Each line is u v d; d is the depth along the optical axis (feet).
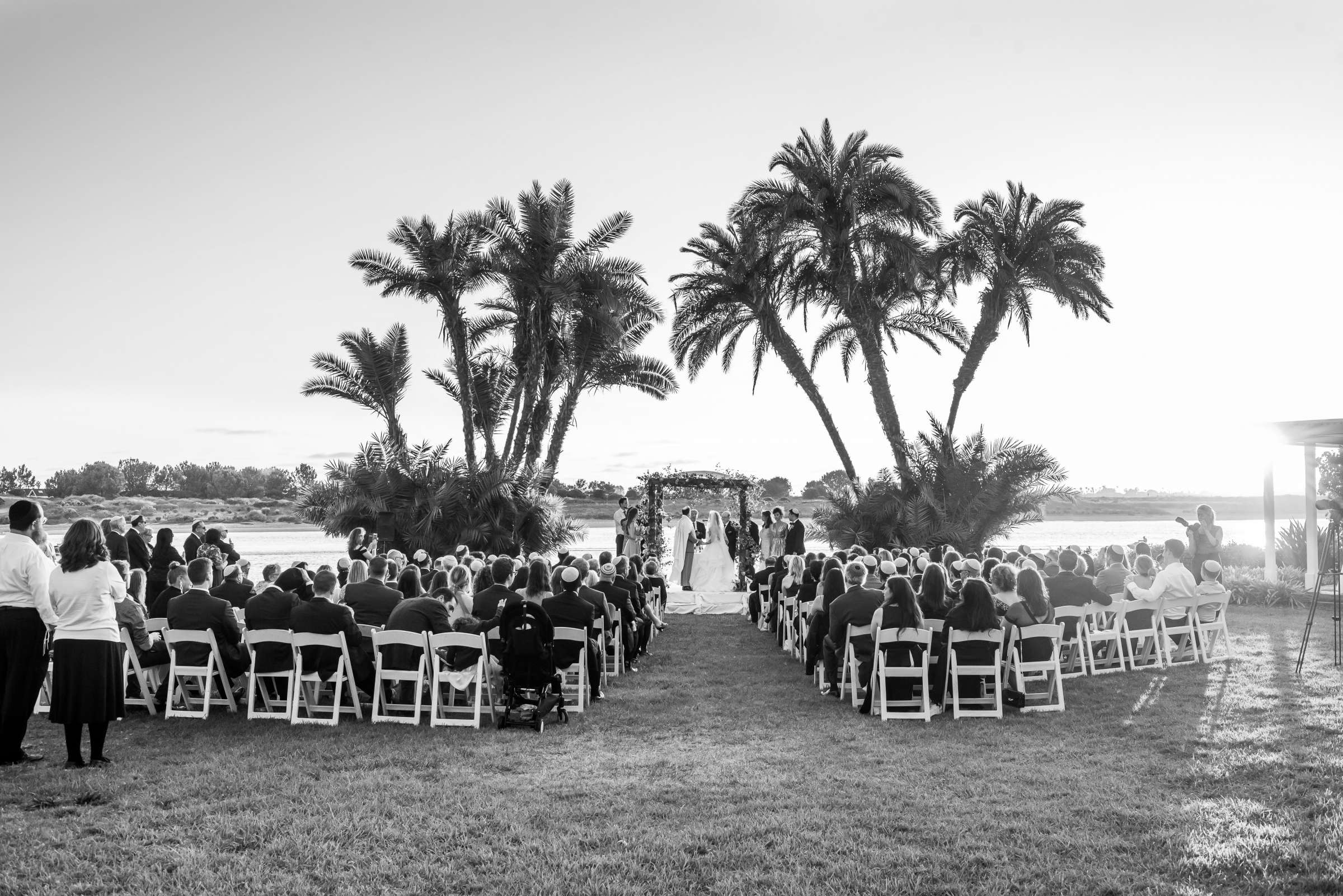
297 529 345.31
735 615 69.92
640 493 84.94
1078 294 90.89
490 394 105.81
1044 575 41.57
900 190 86.79
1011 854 17.15
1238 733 26.14
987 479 84.23
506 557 34.45
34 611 23.76
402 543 87.04
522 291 100.12
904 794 20.98
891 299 100.22
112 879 16.06
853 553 52.54
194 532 54.13
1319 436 62.39
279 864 16.83
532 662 28.73
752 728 28.84
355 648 29.94
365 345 100.73
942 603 32.65
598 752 25.58
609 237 103.40
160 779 22.29
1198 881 15.80
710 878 16.21
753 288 98.22
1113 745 25.54
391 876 16.24
